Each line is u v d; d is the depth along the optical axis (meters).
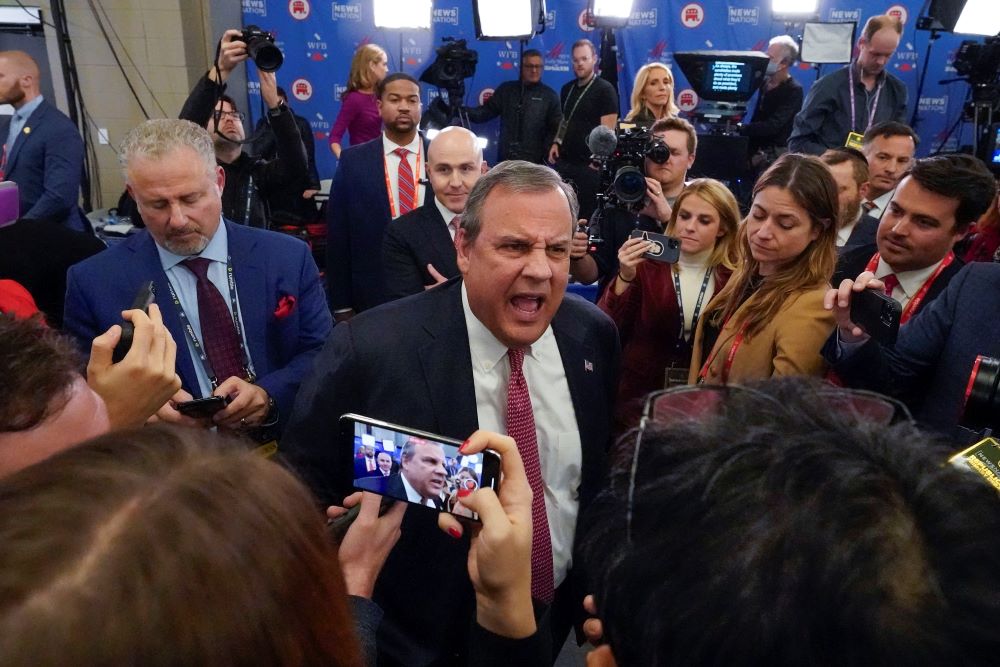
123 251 1.69
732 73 4.40
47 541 0.32
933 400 1.46
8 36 5.83
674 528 0.42
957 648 0.34
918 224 1.69
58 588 0.30
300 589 0.37
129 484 0.35
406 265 2.42
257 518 0.37
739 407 0.48
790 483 0.40
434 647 1.19
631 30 6.61
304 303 1.83
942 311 1.49
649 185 2.71
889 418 0.53
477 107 6.00
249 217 3.11
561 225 1.16
